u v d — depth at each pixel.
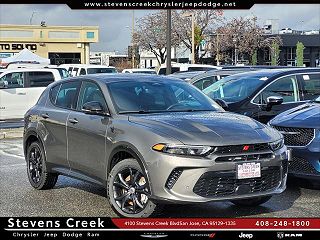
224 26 60.09
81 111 7.16
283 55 69.75
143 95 6.89
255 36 61.09
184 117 6.27
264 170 5.83
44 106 7.95
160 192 5.60
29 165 8.16
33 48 52.78
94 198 7.41
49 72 18.03
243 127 6.03
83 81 7.39
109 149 6.32
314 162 7.12
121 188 6.16
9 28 51.88
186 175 5.52
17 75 17.66
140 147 5.80
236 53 61.16
